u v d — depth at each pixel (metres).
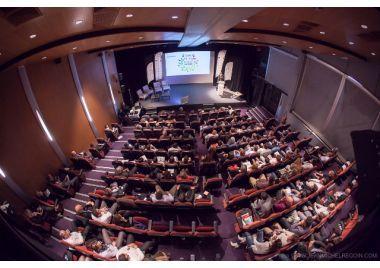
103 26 6.71
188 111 18.88
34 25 4.68
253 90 20.16
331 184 9.42
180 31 8.08
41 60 9.95
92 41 8.33
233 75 20.53
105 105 15.80
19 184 8.96
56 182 9.99
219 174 10.51
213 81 21.42
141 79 19.33
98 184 10.68
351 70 10.89
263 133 14.02
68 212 9.17
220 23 5.64
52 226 8.48
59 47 7.57
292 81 15.21
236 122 14.88
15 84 9.39
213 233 7.11
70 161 11.77
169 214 8.63
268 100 18.48
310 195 8.46
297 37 8.09
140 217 7.71
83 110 13.42
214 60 20.62
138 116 16.97
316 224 7.53
